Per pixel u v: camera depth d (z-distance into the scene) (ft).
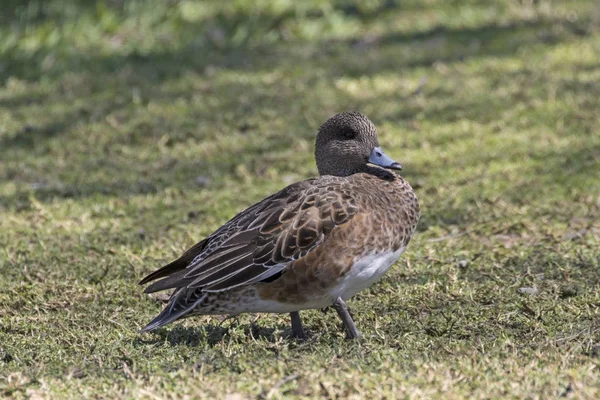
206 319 27.76
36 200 40.45
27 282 31.40
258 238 24.62
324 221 24.53
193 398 21.42
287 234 24.47
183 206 39.52
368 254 24.95
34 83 56.49
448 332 25.93
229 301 24.73
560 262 31.12
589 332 25.21
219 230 26.03
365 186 26.40
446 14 64.39
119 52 60.29
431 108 49.01
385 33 61.77
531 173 40.65
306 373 22.24
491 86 51.34
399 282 30.14
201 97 52.24
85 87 54.75
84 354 24.98
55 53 59.67
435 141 45.21
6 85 56.18
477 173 41.14
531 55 55.57
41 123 49.96
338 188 25.48
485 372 22.30
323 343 25.27
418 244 33.88
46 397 21.91
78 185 42.42
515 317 26.71
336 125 29.99
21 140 48.11
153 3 66.28
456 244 33.81
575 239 33.65
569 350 23.81
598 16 61.52
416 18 64.08
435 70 54.65
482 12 64.13
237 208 38.75
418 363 22.82
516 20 62.18
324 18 64.13
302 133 46.91
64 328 27.25
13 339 26.55
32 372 23.52
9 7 68.08
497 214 36.47
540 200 37.73
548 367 22.62
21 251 34.45
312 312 28.12
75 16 64.95
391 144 45.06
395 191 26.76
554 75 52.16
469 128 46.24
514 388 21.35
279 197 25.96
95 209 39.29
